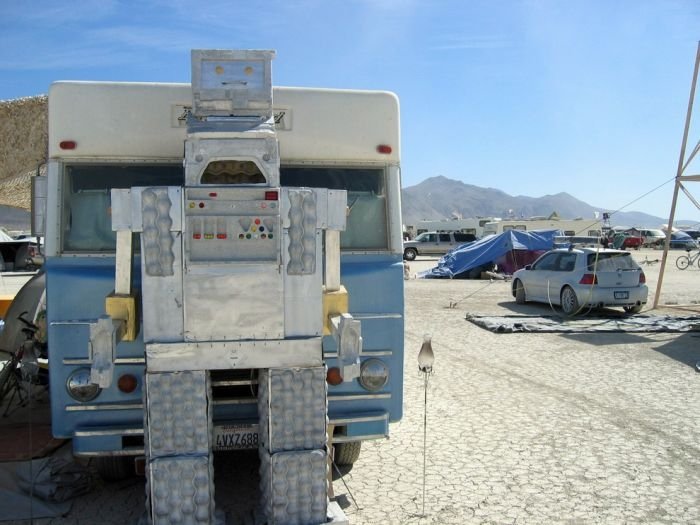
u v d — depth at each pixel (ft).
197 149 11.83
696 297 59.16
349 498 15.61
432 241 129.70
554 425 21.30
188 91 15.08
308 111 15.58
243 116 12.50
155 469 11.41
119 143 14.89
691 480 16.69
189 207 11.50
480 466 17.66
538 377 28.09
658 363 30.81
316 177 15.66
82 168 14.88
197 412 11.59
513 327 40.50
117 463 15.79
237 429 13.88
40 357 22.34
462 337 38.37
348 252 15.48
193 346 11.60
